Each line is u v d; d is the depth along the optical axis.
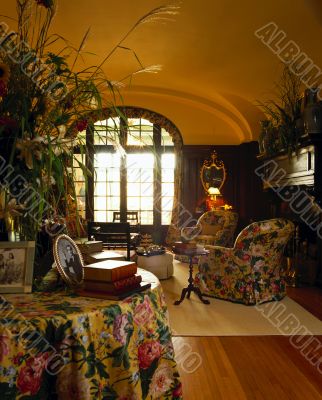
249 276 4.41
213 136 9.41
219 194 9.20
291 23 4.51
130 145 9.17
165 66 6.73
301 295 4.93
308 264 5.54
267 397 2.42
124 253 5.58
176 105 9.34
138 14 4.72
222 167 9.41
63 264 1.73
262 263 4.46
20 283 1.64
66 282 1.68
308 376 2.71
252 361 2.95
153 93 8.62
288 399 2.40
